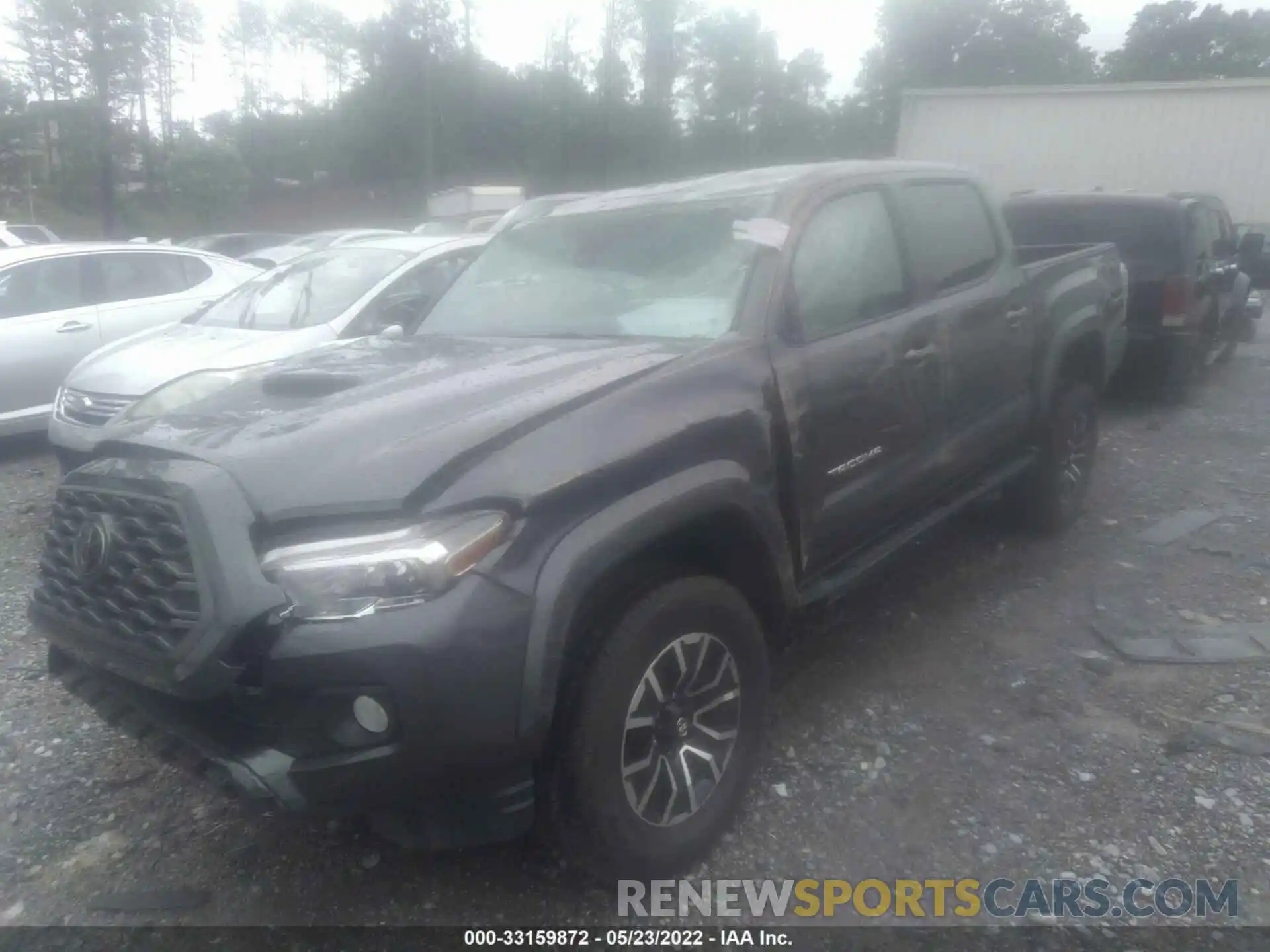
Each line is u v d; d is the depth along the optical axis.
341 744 2.61
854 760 3.77
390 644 2.51
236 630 2.55
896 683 4.32
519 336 3.97
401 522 2.62
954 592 5.21
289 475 2.70
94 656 2.86
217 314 7.74
